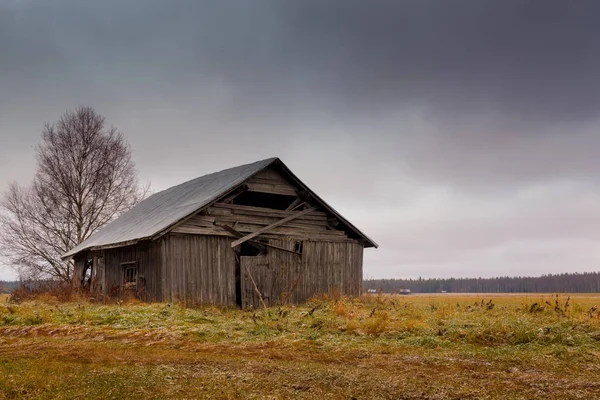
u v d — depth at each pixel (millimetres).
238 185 26000
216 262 25703
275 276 26891
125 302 24781
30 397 9203
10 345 14203
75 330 16391
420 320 17359
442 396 9023
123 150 49031
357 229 29125
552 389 9344
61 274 45375
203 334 15617
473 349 13156
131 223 33188
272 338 15062
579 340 13477
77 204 46656
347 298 26766
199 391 9492
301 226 28062
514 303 24422
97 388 9672
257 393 9344
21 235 45312
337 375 10531
